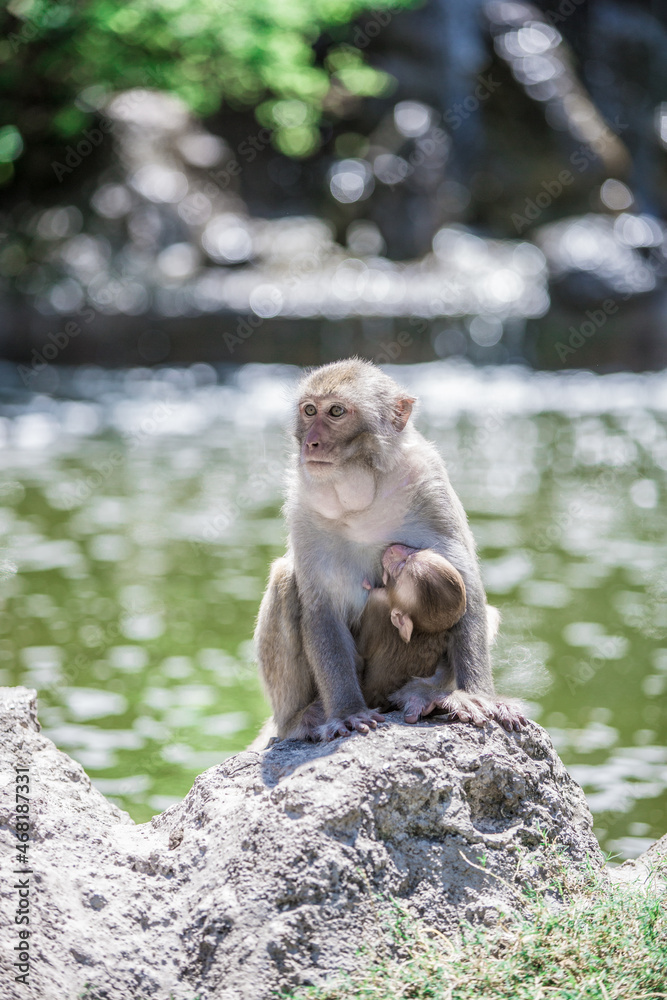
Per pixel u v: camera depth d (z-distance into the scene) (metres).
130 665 16.81
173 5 40.12
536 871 8.15
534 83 51.91
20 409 39.56
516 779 8.29
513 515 25.89
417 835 7.96
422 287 48.66
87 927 7.51
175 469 31.17
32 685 15.97
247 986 7.20
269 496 28.14
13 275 46.94
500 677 16.19
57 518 25.80
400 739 8.17
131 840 8.66
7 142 46.69
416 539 9.26
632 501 27.33
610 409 40.31
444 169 53.25
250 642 17.88
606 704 15.17
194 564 22.22
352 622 9.48
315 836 7.58
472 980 7.16
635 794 12.45
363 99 54.12
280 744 9.15
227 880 7.64
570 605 19.53
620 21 56.03
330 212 53.78
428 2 53.84
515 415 39.00
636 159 54.44
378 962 7.39
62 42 42.75
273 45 42.22
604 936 7.57
